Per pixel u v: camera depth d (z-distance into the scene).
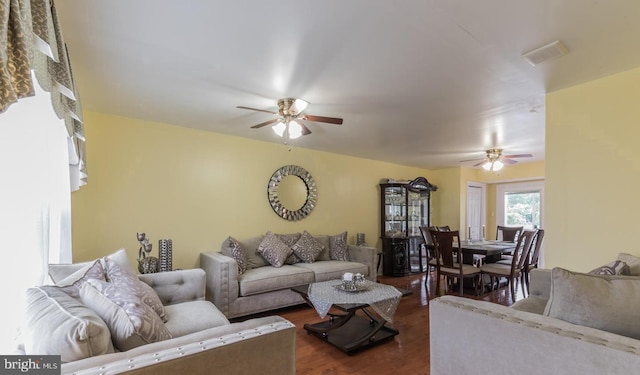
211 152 4.12
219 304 3.41
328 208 5.44
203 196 4.04
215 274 3.50
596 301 1.29
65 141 2.15
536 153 5.34
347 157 5.76
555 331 1.23
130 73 2.36
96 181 3.33
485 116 3.39
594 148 2.46
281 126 3.00
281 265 4.23
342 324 2.96
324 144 4.82
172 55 2.10
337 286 3.18
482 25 1.76
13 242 1.39
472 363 1.48
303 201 5.08
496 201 7.47
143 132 3.62
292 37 1.88
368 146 4.94
